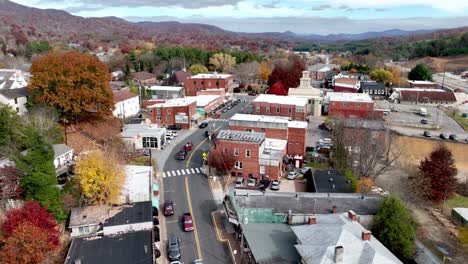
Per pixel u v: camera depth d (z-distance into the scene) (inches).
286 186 2367.1
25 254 1266.0
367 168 2476.6
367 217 1699.1
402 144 3186.5
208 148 2960.1
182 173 2485.2
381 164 2780.5
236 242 1712.6
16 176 1651.1
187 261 1565.0
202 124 3558.1
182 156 2719.0
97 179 1726.1
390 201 1633.9
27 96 2778.1
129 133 2903.5
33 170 1616.6
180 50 6914.4
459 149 3191.4
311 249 1323.8
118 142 2635.3
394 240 1557.6
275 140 2765.7
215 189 2266.2
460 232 1899.6
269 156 2418.8
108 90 2775.6
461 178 2817.4
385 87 5388.8
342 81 5393.7
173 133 3341.5
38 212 1424.7
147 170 2194.9
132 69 6309.1
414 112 4318.4
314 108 4141.2
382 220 1604.3
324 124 3590.1
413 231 1581.0
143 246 1487.5
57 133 2388.0
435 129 3661.4
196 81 4862.2
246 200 1815.9
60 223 1652.3
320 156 2874.0
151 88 4537.4
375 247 1334.9
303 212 1721.2
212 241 1718.8
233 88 5556.1
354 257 1273.4
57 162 2121.1
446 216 2166.6
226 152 2402.8
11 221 1334.9
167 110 3523.6
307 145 3080.7
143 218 1648.6
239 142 2385.6
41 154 1648.6
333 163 2687.0
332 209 1739.7
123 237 1551.4
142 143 2923.2
